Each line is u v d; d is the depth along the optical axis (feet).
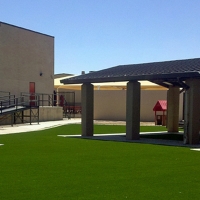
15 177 26.07
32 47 100.99
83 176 26.48
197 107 46.16
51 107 97.25
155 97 97.30
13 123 84.94
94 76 54.34
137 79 47.83
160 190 22.72
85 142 47.85
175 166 30.48
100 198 20.90
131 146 43.68
